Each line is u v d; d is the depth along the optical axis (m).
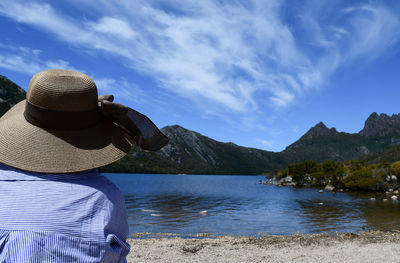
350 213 29.81
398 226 20.86
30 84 1.28
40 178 1.16
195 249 11.42
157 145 1.53
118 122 1.46
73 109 1.26
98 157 1.29
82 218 1.10
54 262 1.01
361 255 10.57
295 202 43.72
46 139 1.24
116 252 1.15
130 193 57.59
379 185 76.00
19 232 1.01
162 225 20.62
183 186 90.62
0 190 1.10
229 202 42.81
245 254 10.71
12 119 1.34
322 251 11.28
